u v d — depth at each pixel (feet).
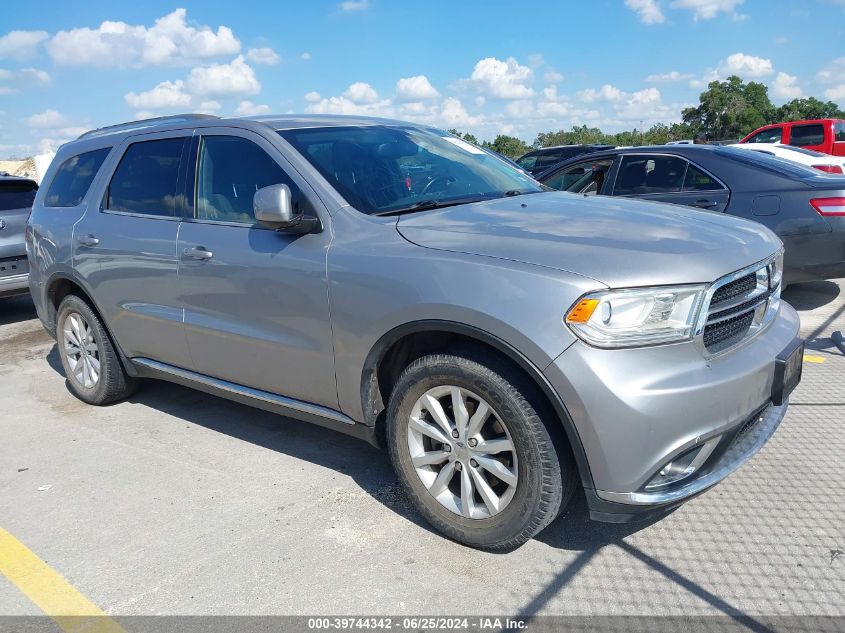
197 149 13.10
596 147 49.88
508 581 8.96
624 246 8.79
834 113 235.40
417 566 9.38
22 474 12.92
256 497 11.52
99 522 11.02
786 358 9.38
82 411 16.16
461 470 9.51
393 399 9.96
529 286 8.41
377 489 11.60
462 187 12.34
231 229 11.96
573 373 8.06
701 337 8.41
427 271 9.20
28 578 9.64
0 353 22.27
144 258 13.37
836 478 11.08
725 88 212.23
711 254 8.82
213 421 15.06
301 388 11.28
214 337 12.34
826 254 18.99
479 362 8.86
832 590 8.46
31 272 17.03
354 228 10.46
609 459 8.14
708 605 8.32
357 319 9.95
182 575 9.47
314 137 12.16
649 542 9.66
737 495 10.73
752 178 19.92
